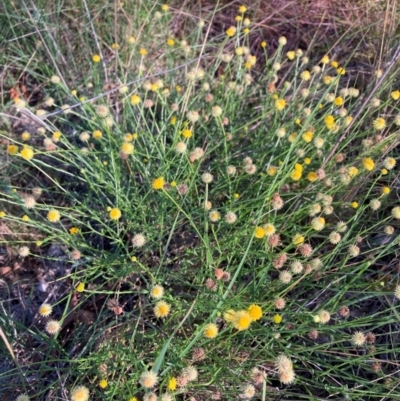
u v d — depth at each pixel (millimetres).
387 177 428
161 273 357
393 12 462
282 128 381
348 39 552
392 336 367
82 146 485
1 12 512
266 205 343
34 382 351
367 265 324
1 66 508
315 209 355
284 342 327
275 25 570
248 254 347
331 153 396
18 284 412
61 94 506
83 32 532
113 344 340
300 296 381
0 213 337
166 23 555
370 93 394
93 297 381
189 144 430
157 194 393
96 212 390
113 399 325
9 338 348
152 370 257
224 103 465
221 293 299
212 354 325
